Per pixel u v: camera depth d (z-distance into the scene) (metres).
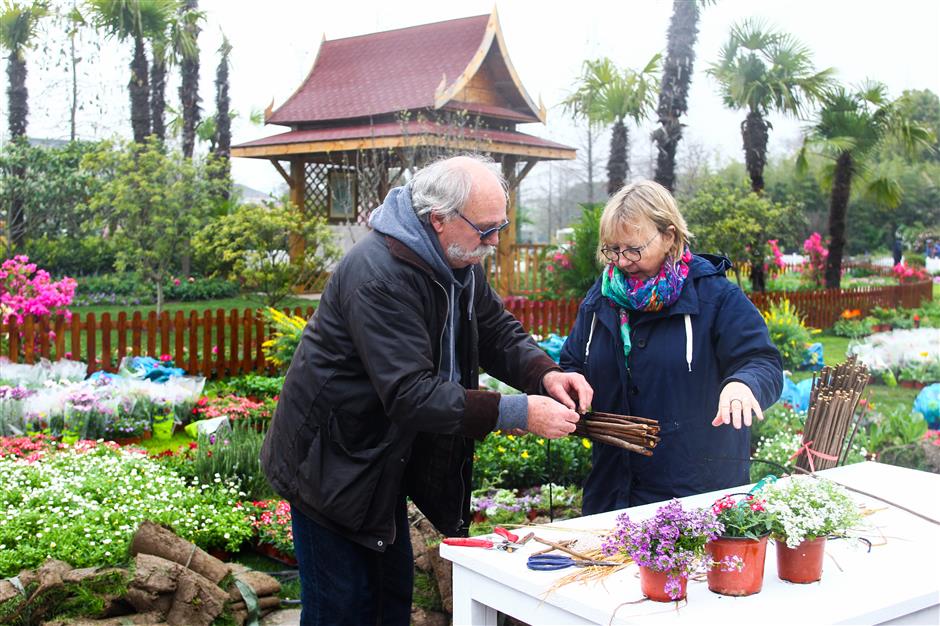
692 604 2.06
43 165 19.97
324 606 2.82
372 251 2.67
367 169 17.53
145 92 20.14
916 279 25.12
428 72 19.28
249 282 14.27
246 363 11.16
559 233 28.95
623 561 2.30
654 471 3.01
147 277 16.12
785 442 5.89
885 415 7.21
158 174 14.88
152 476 5.29
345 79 20.33
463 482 2.91
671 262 2.97
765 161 19.56
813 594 2.12
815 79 19.03
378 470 2.69
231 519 4.89
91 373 10.34
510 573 2.26
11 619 3.52
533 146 18.81
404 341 2.59
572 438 6.04
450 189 2.62
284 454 2.78
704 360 2.98
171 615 3.64
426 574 4.11
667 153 16.92
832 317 18.58
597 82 17.83
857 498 2.95
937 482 3.16
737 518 2.11
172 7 20.48
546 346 9.05
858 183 21.44
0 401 6.96
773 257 20.25
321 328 2.73
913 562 2.35
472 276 2.87
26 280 10.29
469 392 2.61
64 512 4.54
